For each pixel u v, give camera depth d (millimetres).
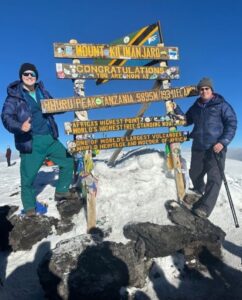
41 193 3645
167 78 3307
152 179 3420
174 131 3311
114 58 3154
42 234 3035
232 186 3887
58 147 3236
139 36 3334
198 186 3420
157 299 2500
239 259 2830
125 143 3174
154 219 3010
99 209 3227
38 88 3123
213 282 2637
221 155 3150
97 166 3525
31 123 3047
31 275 2742
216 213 3361
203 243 2852
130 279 2537
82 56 3051
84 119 3061
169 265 2752
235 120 3164
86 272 2449
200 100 3303
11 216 3184
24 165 3096
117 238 2938
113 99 3123
